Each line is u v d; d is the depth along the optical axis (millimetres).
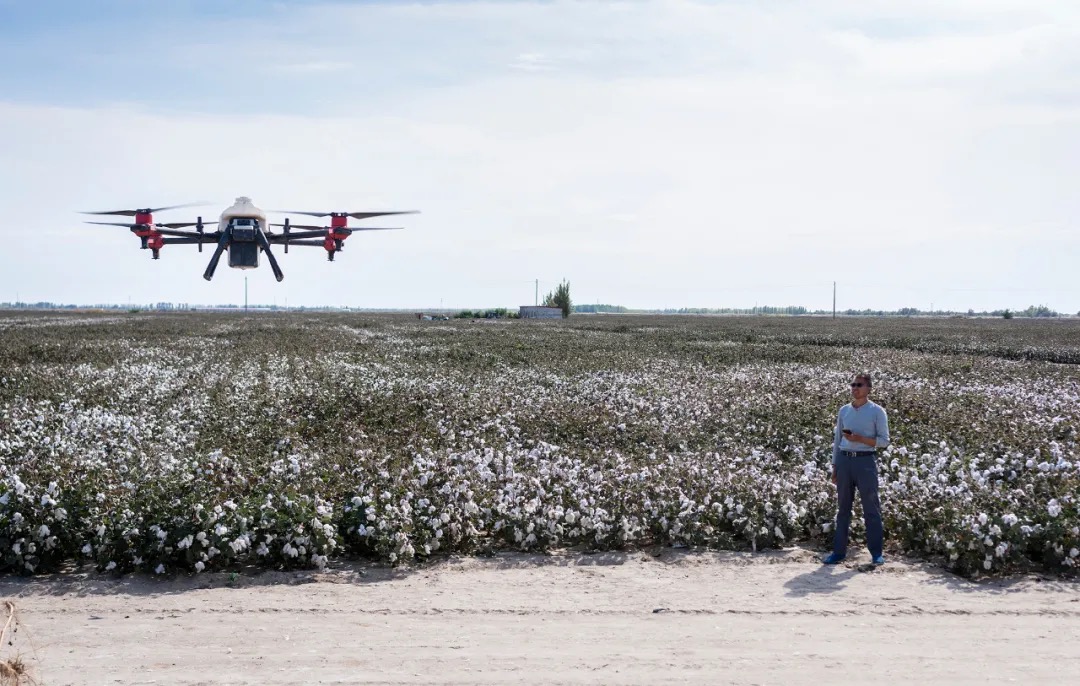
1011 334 55875
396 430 13836
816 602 7008
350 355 30906
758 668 5539
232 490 8797
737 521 8789
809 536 9195
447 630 6336
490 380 22250
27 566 7699
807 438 13773
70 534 8000
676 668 5539
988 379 24094
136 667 5602
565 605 6945
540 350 34656
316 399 17531
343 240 24375
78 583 7559
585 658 5727
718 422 15336
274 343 36938
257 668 5570
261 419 14844
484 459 10625
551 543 8727
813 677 5402
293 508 8141
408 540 8102
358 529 8234
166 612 6781
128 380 20109
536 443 13305
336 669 5547
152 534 7730
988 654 5832
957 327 70875
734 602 7004
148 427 13641
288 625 6461
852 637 6168
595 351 34656
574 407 16781
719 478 9727
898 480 10094
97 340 36844
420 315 93250
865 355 34875
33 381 19594
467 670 5516
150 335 41750
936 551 8336
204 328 50969
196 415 15180
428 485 9234
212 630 6344
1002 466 10812
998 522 8133
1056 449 11305
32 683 5285
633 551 8633
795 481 9875
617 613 6738
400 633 6266
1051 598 7145
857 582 7594
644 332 55344
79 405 16297
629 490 9227
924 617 6645
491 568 8055
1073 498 8930
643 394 19281
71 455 10750
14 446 11414
